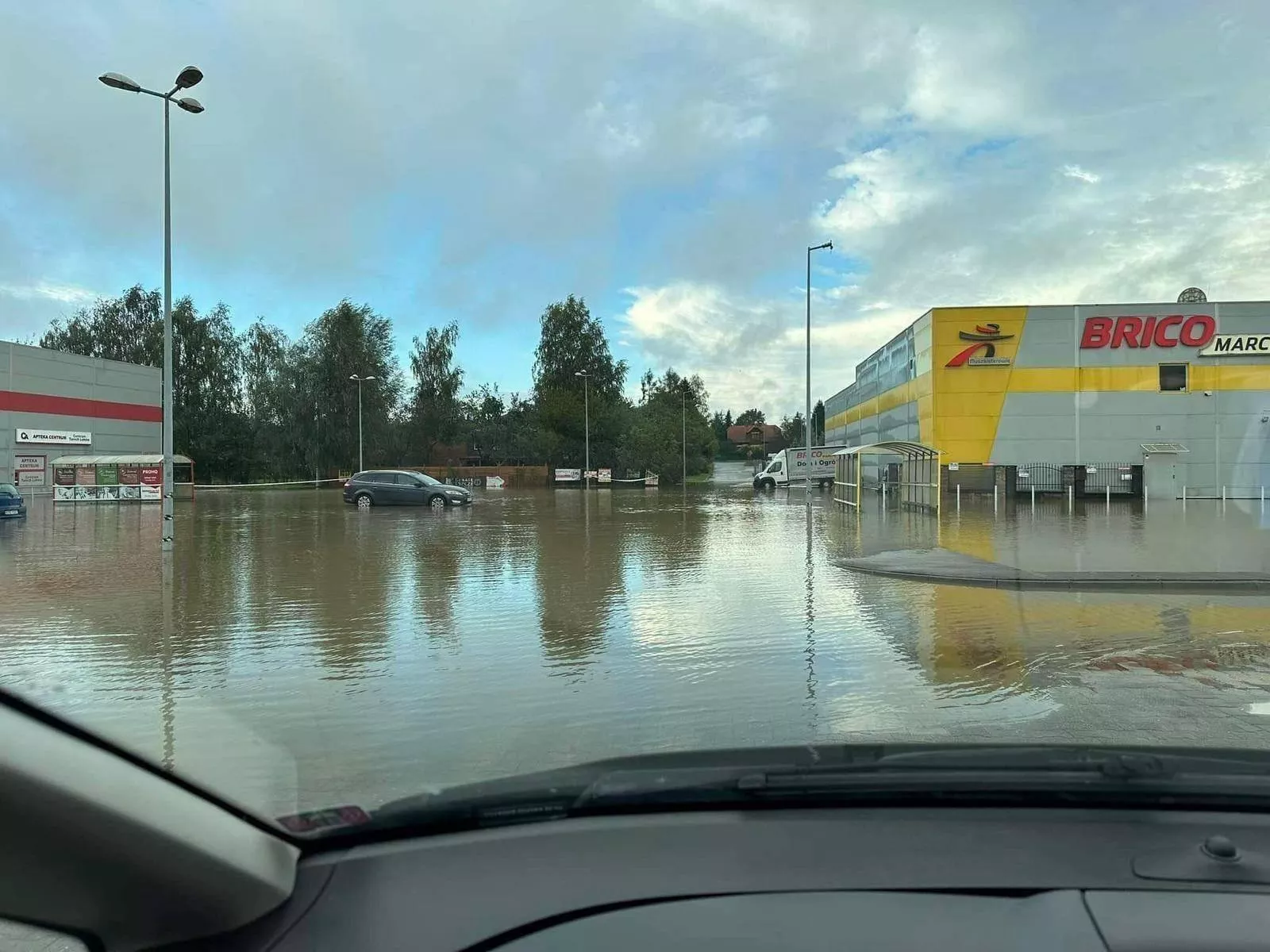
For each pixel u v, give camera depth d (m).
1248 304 33.16
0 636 8.29
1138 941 1.79
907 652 7.62
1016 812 2.39
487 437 67.38
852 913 1.90
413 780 4.24
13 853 1.67
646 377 107.31
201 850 1.85
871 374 47.56
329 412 59.66
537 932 1.86
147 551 16.50
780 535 19.89
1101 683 6.53
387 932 1.87
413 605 10.19
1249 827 2.31
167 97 16.52
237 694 6.11
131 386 48.84
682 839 2.25
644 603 10.34
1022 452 33.84
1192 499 33.31
